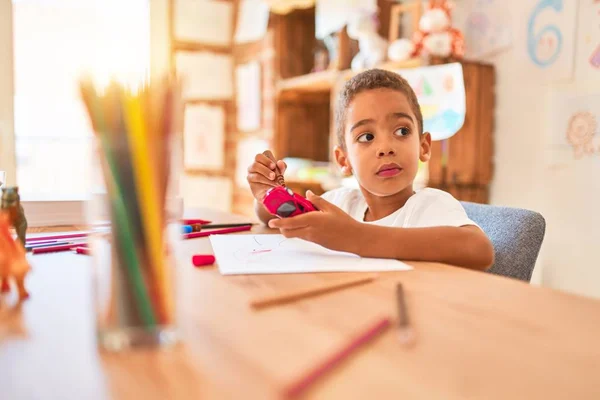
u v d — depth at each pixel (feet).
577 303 1.44
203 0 9.40
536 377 0.95
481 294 1.53
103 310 1.07
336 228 2.03
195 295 1.49
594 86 4.98
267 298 1.41
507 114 5.88
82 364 1.00
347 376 0.95
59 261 1.99
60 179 8.78
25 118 8.50
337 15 6.88
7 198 1.82
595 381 0.94
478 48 6.23
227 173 9.71
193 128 9.35
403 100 2.95
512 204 5.87
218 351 1.06
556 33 5.30
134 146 1.07
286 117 8.40
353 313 1.33
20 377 0.94
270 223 2.06
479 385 0.92
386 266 1.90
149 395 0.87
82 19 8.71
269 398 0.85
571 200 5.25
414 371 0.97
